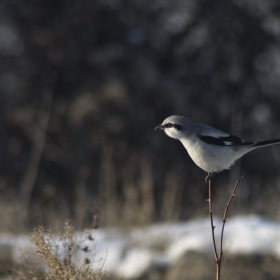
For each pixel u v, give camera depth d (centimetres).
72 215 1191
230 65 1795
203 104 1778
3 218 1027
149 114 1720
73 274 422
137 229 933
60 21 1802
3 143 1730
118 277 816
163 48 1859
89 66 1770
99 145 1658
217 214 1162
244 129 1791
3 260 693
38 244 427
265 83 1825
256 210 1184
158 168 1630
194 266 788
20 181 1675
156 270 812
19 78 1805
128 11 1884
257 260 790
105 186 1311
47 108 1719
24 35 1814
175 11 1878
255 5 1816
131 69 1755
